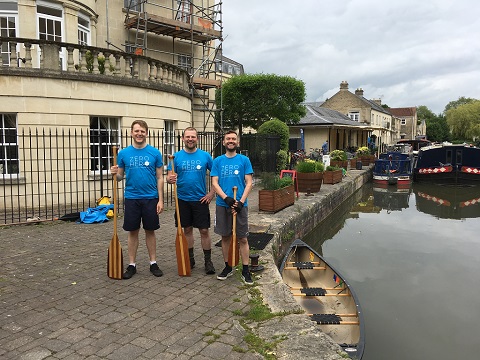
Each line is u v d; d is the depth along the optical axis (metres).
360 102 49.62
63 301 4.38
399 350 5.47
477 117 64.31
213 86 17.84
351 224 13.98
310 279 6.72
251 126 28.73
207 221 5.29
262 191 9.93
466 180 24.39
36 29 11.86
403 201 19.56
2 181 9.73
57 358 3.24
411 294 7.42
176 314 4.07
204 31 17.55
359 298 7.20
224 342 3.52
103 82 10.59
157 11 17.27
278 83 25.61
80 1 13.03
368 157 30.27
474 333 5.96
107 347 3.42
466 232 12.65
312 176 14.21
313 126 32.72
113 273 5.08
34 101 9.69
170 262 5.83
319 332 3.71
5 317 3.97
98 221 8.52
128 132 11.18
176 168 5.24
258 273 5.36
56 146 9.62
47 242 6.91
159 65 12.17
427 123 92.38
